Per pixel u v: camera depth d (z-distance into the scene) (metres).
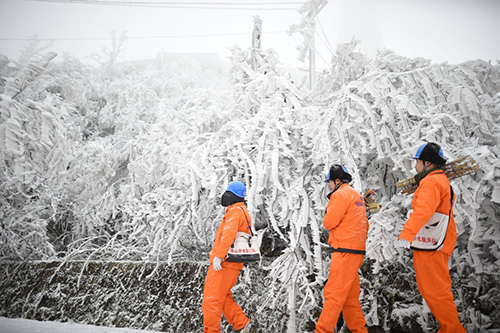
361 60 4.61
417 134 3.58
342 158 3.88
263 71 5.40
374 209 3.46
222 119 5.63
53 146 6.31
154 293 4.57
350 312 3.24
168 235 4.87
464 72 3.67
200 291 4.32
